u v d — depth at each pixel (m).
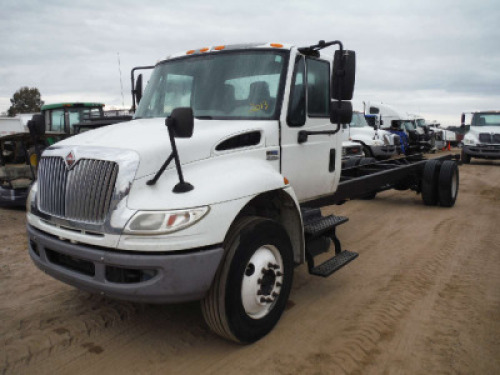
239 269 3.25
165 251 2.92
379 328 3.81
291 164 4.26
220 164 3.48
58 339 3.61
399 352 3.43
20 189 9.04
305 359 3.32
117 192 2.99
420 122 28.48
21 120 16.75
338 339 3.62
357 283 4.90
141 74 5.11
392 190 12.33
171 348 3.49
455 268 5.41
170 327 3.83
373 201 10.47
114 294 3.04
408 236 7.00
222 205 3.13
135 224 2.92
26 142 9.81
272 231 3.54
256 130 3.84
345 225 7.81
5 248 6.29
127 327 3.83
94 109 14.84
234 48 4.31
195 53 4.48
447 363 3.29
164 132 3.51
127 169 3.02
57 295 4.52
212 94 4.19
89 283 3.14
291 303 4.34
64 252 3.23
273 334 3.70
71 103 14.23
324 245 4.44
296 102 4.26
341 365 3.24
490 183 14.21
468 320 3.98
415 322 3.93
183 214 2.95
